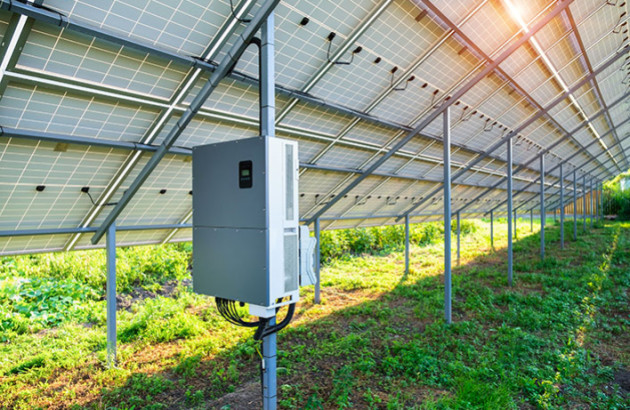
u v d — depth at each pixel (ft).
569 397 21.01
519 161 60.13
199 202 15.92
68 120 16.37
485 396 19.30
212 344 26.48
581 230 107.55
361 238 71.82
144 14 14.39
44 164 17.43
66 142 16.74
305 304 37.73
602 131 70.28
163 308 34.06
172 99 17.87
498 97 33.96
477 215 74.54
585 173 102.22
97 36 13.66
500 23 24.62
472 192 58.03
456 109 32.14
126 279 41.73
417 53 23.34
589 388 22.02
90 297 38.78
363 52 21.24
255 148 13.89
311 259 16.02
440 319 31.50
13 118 15.14
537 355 26.05
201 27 15.80
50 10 12.84
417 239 84.94
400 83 24.99
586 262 59.41
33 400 19.75
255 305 14.38
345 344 26.32
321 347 26.43
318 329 30.32
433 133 33.63
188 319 30.76
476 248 78.54
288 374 22.56
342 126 26.12
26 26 12.66
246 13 15.94
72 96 15.58
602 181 139.64
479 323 32.17
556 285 45.42
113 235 22.74
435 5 20.54
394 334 29.48
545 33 28.19
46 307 34.32
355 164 31.27
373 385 21.57
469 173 48.78
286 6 16.93
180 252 52.49
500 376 22.75
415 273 51.75
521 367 23.89
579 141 67.31
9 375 23.06
